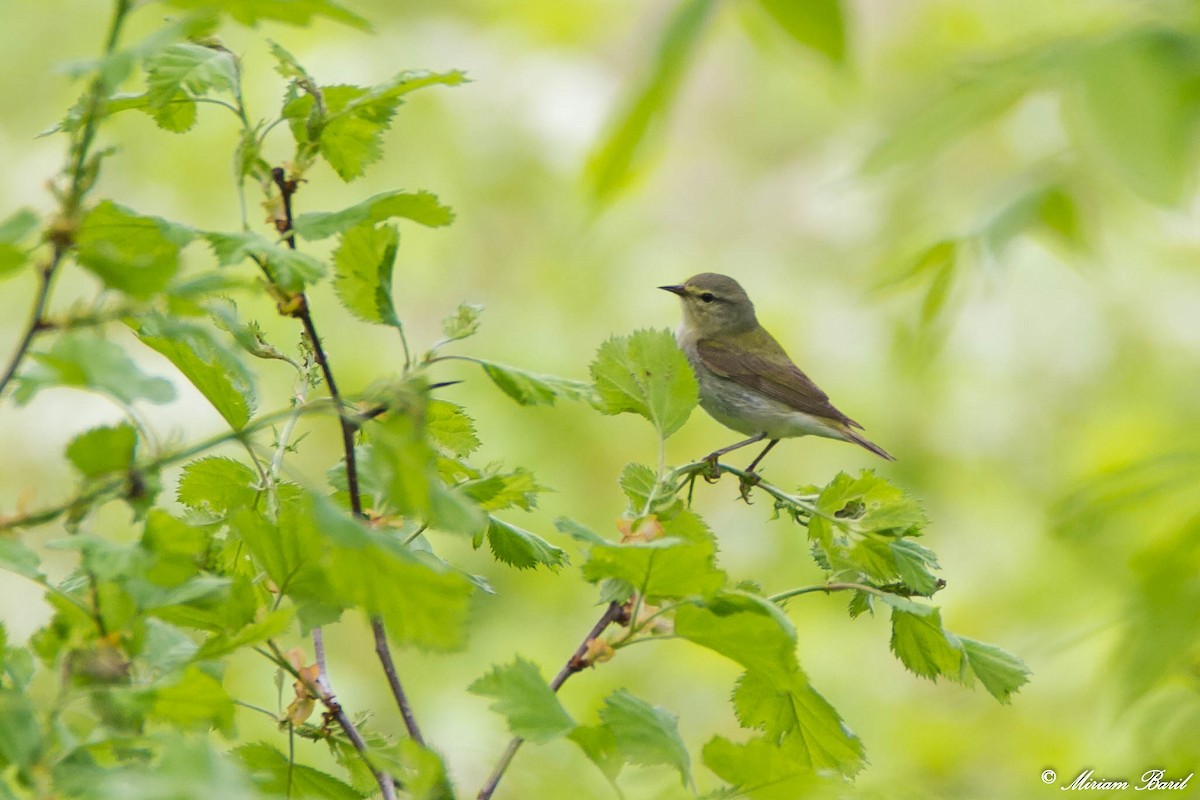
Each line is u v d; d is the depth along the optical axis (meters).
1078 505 6.32
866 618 17.11
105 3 20.25
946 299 9.45
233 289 3.55
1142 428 17.64
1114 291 20.53
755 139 23.28
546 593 17.44
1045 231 8.69
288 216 4.54
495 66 20.95
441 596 3.64
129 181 19.45
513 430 18.73
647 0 21.75
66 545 3.70
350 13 3.53
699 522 5.04
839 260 21.61
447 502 3.65
